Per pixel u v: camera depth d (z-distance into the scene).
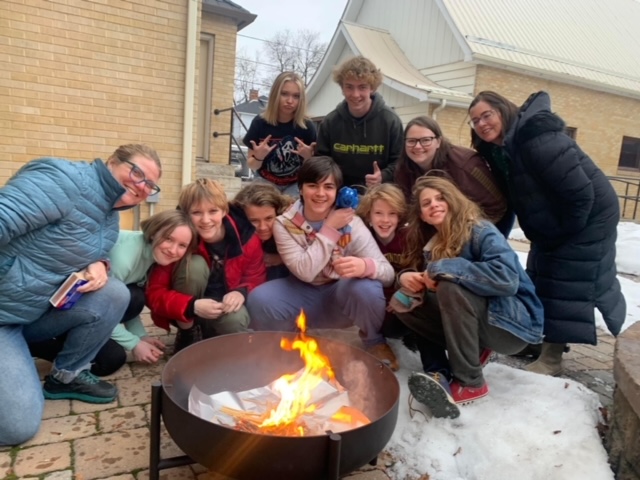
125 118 5.52
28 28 4.92
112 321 2.12
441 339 2.33
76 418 2.02
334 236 2.42
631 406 1.63
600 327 3.58
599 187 2.38
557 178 2.27
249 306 2.58
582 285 2.43
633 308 4.00
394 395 1.63
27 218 1.78
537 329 2.12
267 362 2.02
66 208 1.87
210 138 8.59
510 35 9.56
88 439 1.88
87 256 2.01
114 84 5.41
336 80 3.16
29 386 1.85
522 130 2.35
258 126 3.61
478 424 1.96
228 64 8.55
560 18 11.14
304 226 2.51
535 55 9.42
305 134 3.60
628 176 11.18
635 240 6.38
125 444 1.86
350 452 1.36
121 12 5.32
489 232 2.13
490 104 2.54
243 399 1.77
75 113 5.27
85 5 5.13
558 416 2.01
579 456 1.78
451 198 2.18
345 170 3.34
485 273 2.00
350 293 2.42
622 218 10.07
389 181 3.12
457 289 2.04
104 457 1.78
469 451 1.85
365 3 11.07
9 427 1.77
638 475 1.62
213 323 2.48
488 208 2.74
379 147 3.22
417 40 9.76
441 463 1.80
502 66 8.80
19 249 1.87
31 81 5.02
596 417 2.06
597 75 10.07
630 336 1.99
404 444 1.92
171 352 2.69
